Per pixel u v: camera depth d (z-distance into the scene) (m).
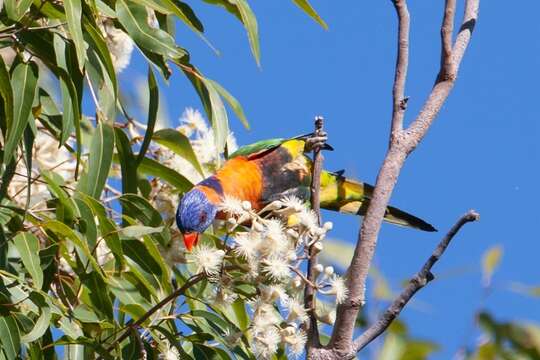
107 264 8.88
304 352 7.41
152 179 10.06
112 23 9.60
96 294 8.12
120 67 9.73
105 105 8.66
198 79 8.90
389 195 6.66
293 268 7.12
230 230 7.57
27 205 7.82
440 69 7.06
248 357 7.97
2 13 8.27
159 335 8.28
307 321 7.19
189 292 8.69
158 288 8.48
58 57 8.22
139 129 10.63
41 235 8.94
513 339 7.96
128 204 8.68
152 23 9.64
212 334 8.06
